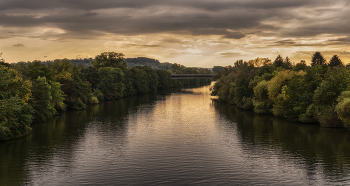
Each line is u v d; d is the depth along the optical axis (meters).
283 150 47.72
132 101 129.88
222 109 99.56
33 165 40.75
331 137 55.25
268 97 85.06
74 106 97.38
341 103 58.12
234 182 34.62
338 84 64.00
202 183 34.31
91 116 84.12
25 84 59.25
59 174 37.34
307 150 47.41
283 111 74.19
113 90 140.00
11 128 54.44
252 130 63.31
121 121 75.88
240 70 122.19
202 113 90.44
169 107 106.62
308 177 35.91
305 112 68.12
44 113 75.69
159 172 38.06
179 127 67.88
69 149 48.91
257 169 39.00
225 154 46.03
